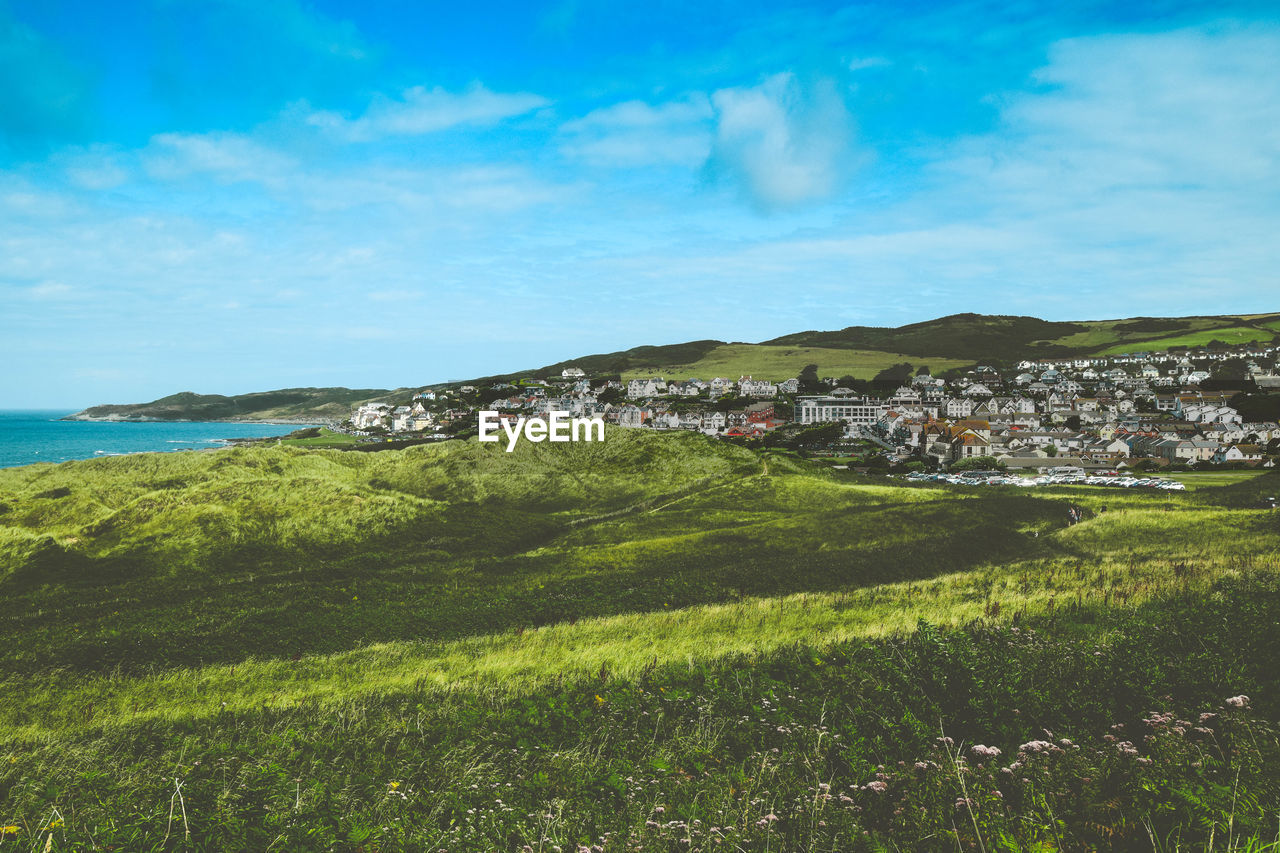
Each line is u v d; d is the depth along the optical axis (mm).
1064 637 14016
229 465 88188
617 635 23609
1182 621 12695
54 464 84562
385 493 74250
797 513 71500
